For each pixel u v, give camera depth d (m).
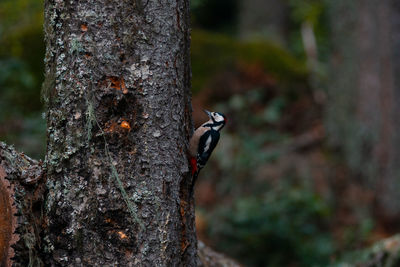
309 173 16.39
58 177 5.36
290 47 25.25
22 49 16.50
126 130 5.34
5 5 17.03
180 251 5.68
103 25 5.28
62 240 5.30
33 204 5.29
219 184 16.11
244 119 18.25
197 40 19.55
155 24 5.39
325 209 14.62
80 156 5.30
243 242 13.27
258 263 12.99
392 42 15.73
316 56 21.89
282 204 13.98
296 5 22.72
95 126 5.29
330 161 16.80
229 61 19.30
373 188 15.60
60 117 5.35
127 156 5.33
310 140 17.83
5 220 4.99
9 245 4.99
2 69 14.22
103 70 5.29
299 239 13.34
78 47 5.27
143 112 5.37
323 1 21.73
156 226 5.37
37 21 17.50
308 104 19.09
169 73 5.50
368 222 14.47
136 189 5.33
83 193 5.29
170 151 5.51
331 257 12.06
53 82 5.39
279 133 18.36
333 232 14.45
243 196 15.60
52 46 5.41
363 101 16.14
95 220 5.26
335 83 17.11
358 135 16.09
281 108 18.94
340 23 16.88
